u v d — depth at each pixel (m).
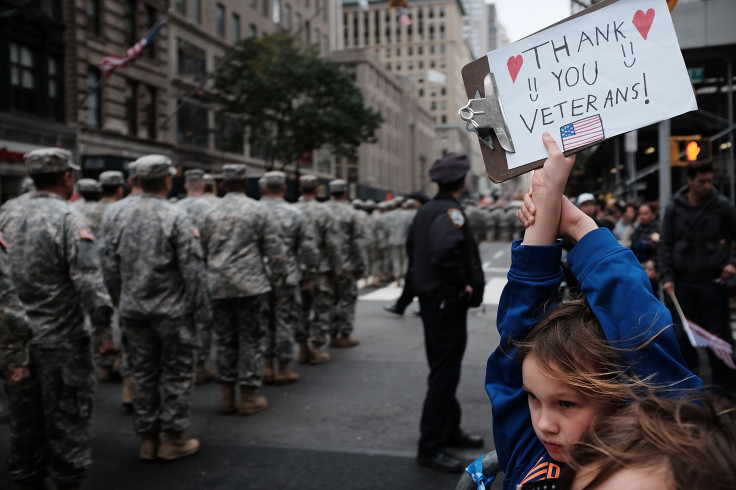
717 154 11.73
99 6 26.14
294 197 29.16
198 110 32.53
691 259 5.41
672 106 1.40
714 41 8.94
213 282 5.45
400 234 14.93
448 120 117.56
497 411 1.50
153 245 4.29
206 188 9.24
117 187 7.47
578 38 1.45
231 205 5.50
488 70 1.51
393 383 6.54
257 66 30.11
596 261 1.30
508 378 1.52
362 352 8.09
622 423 0.84
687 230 5.43
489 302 12.02
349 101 30.80
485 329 9.37
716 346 2.88
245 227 5.46
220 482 4.07
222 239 5.44
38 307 3.58
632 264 1.29
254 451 4.62
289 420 5.37
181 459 4.48
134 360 4.43
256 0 40.66
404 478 4.08
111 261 4.48
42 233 3.59
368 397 6.04
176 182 18.83
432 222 4.22
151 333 4.40
